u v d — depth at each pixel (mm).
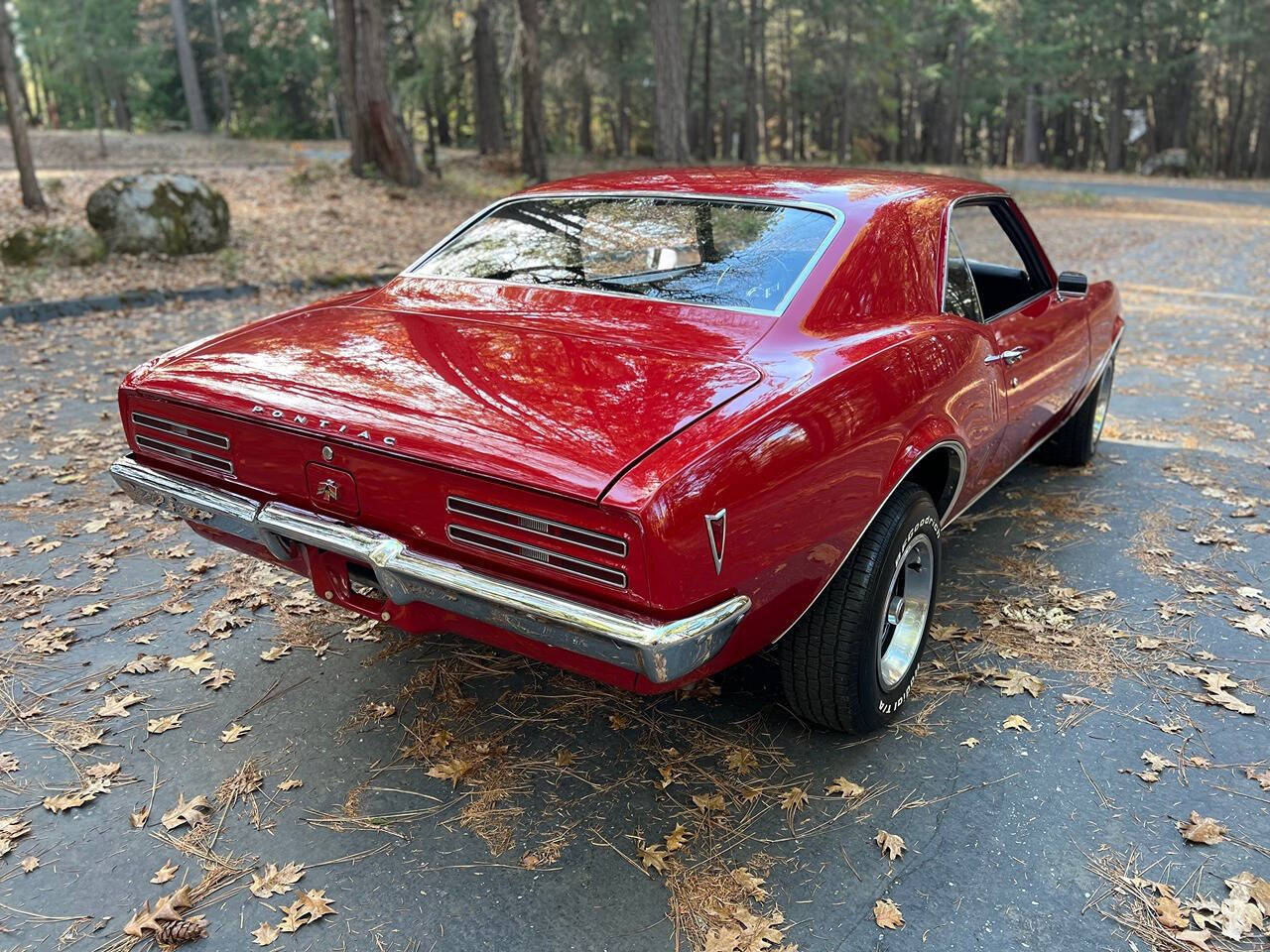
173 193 12633
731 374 2559
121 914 2377
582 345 2789
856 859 2574
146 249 12359
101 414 6410
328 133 59875
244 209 17156
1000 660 3580
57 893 2436
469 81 40281
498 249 3518
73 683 3375
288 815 2729
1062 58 53031
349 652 3611
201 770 2922
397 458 2410
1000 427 3674
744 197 3330
